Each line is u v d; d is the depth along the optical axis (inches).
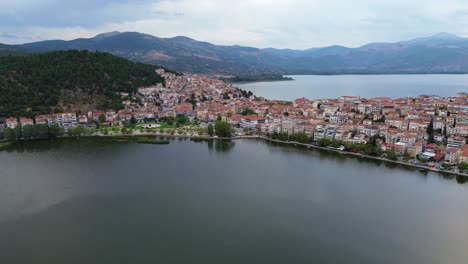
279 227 6569.9
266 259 5595.5
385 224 6707.7
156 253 5723.4
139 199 7746.1
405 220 6870.1
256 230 6456.7
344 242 6092.5
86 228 6486.2
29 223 6638.8
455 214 7126.0
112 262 5492.1
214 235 6274.6
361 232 6422.2
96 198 7775.6
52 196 7864.2
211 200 7721.5
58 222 6683.1
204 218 6884.8
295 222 6756.9
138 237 6186.0
